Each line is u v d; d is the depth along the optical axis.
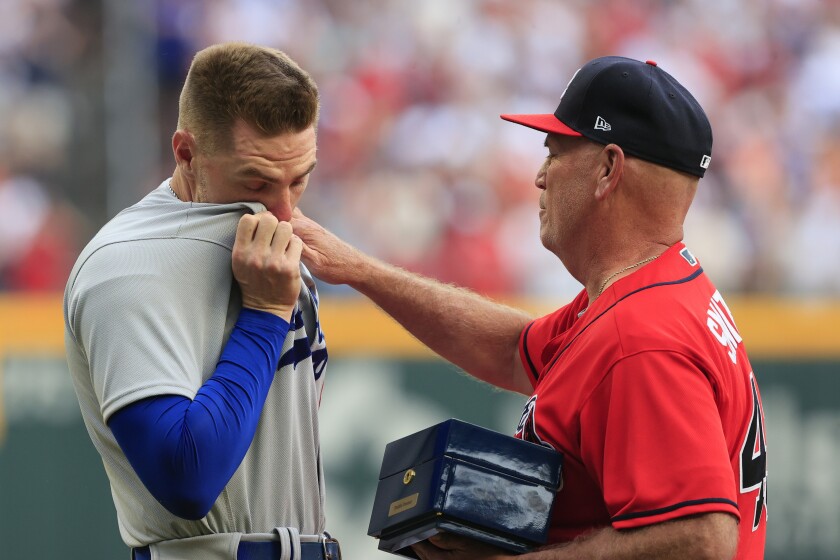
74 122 27.11
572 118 10.19
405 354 23.39
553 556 9.17
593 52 31.70
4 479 23.09
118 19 27.12
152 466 8.47
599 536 9.11
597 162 10.09
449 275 28.47
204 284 9.04
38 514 23.05
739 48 31.77
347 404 23.31
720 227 29.33
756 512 9.87
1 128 26.91
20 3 27.42
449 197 29.25
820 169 30.28
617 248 10.14
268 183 9.12
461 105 30.36
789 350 24.09
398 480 9.83
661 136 9.88
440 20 31.12
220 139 9.01
